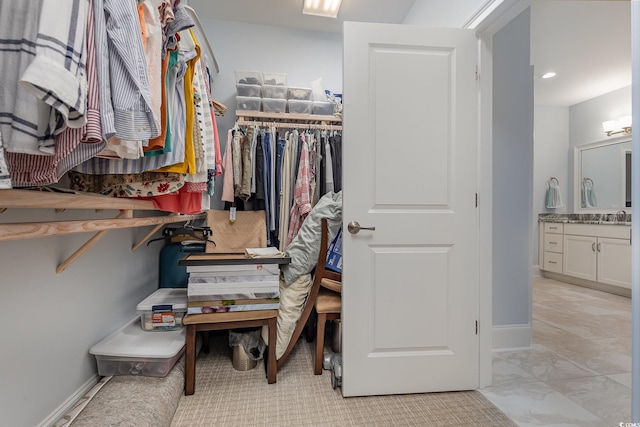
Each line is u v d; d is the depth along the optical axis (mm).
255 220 2264
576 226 3650
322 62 2771
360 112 1454
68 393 1184
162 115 893
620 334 2182
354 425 1243
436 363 1503
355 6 2373
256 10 2459
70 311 1200
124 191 1121
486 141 1540
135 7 679
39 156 583
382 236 1474
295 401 1398
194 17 1725
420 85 1488
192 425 1225
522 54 1941
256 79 2355
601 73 3275
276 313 1521
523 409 1352
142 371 1373
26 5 482
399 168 1482
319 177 2312
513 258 1953
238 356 1667
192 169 1109
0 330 894
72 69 507
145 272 1896
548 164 4262
